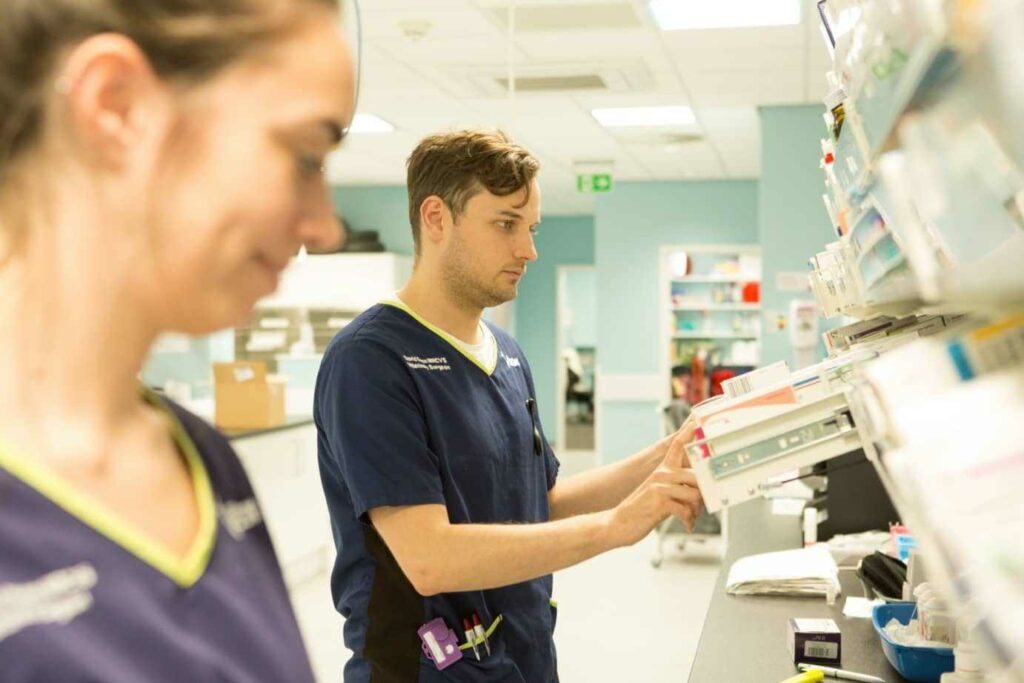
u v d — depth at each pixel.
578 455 12.92
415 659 1.63
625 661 4.41
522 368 1.95
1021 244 0.43
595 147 7.87
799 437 1.31
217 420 5.26
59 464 0.55
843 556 2.74
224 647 0.59
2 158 0.53
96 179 0.53
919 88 0.52
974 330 0.59
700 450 1.33
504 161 1.68
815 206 6.39
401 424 1.60
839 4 0.96
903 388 0.57
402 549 1.55
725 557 2.79
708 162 8.55
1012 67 0.39
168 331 0.58
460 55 5.08
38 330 0.54
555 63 5.27
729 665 1.83
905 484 0.52
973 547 0.44
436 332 1.74
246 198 0.54
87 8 0.51
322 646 4.51
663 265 9.62
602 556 6.44
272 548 0.72
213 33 0.52
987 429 0.49
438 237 1.74
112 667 0.52
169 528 0.61
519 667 1.73
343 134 0.59
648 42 4.88
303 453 5.66
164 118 0.53
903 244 0.70
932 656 1.66
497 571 1.50
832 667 1.79
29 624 0.50
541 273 13.50
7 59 0.52
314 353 8.79
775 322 6.43
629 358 9.68
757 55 5.14
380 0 4.18
